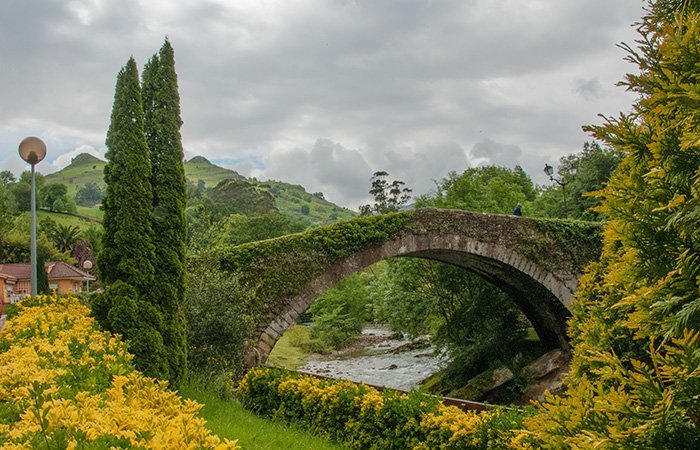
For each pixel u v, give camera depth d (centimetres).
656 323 365
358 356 3591
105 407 395
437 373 2750
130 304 937
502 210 3278
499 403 2273
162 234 1011
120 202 971
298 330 4666
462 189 3038
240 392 1270
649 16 458
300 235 1844
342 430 1023
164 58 1081
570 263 2252
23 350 570
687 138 334
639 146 403
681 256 356
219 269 1684
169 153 1045
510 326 2622
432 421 862
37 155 1188
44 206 8700
